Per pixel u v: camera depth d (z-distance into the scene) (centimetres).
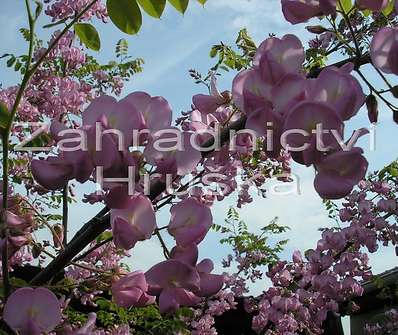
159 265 165
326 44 529
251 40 291
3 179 190
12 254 197
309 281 679
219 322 984
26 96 598
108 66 696
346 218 655
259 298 788
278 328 675
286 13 191
